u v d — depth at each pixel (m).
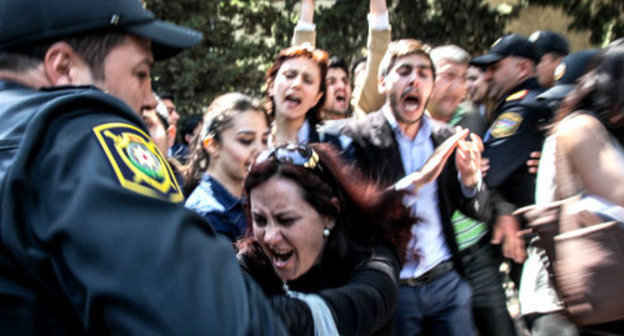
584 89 1.74
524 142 2.85
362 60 4.54
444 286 2.42
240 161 2.05
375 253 1.43
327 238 1.40
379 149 2.38
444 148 2.14
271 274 1.44
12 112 0.90
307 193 1.36
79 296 0.80
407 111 2.40
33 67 0.95
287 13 7.65
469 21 6.95
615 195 1.60
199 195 1.99
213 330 0.78
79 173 0.82
